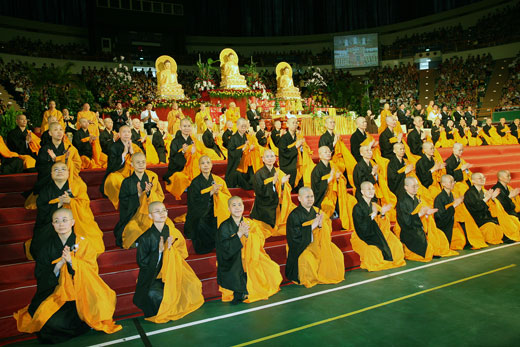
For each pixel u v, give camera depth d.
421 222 7.60
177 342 4.82
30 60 29.48
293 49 39.88
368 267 7.13
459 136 16.97
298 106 18.92
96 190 8.04
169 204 8.18
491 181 12.09
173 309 5.47
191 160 8.14
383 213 7.31
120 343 4.86
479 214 8.41
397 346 4.54
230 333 5.00
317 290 6.35
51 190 6.03
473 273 6.77
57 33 32.94
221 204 6.86
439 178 9.15
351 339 4.73
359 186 8.07
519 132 16.62
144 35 34.81
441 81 33.25
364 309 5.55
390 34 38.62
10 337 5.15
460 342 4.57
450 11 35.31
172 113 14.67
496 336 4.67
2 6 30.45
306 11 39.78
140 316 5.67
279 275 6.40
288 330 5.02
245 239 6.11
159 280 5.57
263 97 17.45
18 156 9.01
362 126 9.38
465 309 5.42
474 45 32.84
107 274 6.03
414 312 5.38
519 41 29.95
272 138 11.88
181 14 35.47
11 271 5.88
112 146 7.39
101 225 7.29
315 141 14.04
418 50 35.72
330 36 39.47
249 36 39.66
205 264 6.64
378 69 36.94
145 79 32.53
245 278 6.08
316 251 6.70
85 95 18.95
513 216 8.78
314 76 21.41
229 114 14.65
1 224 6.91
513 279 6.43
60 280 5.05
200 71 18.34
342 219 8.03
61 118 11.71
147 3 34.22
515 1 31.34
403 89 34.72
